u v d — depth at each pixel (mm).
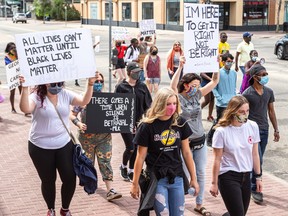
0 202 6676
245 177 5156
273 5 49875
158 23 52000
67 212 5848
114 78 19438
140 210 4855
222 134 5102
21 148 9492
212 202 6855
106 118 6734
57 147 5504
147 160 4918
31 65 5270
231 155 5133
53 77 5363
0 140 10094
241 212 5105
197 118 6129
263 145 6906
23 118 12297
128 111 6875
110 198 6730
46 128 5438
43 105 5387
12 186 7312
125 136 7270
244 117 5055
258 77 6562
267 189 7410
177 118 4898
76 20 78750
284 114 12688
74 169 5574
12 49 11578
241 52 15297
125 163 7574
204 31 6461
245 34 15141
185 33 6379
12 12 108688
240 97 5098
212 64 6516
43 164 5527
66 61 5398
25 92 5246
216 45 6543
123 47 16844
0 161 8602
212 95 11586
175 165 4902
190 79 5992
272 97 6891
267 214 6434
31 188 7230
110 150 6812
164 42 37094
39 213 6312
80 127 6500
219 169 5160
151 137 4828
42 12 77250
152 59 13773
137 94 7145
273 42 36594
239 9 48625
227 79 9422
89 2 63812
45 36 5285
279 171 8422
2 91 16562
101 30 53156
